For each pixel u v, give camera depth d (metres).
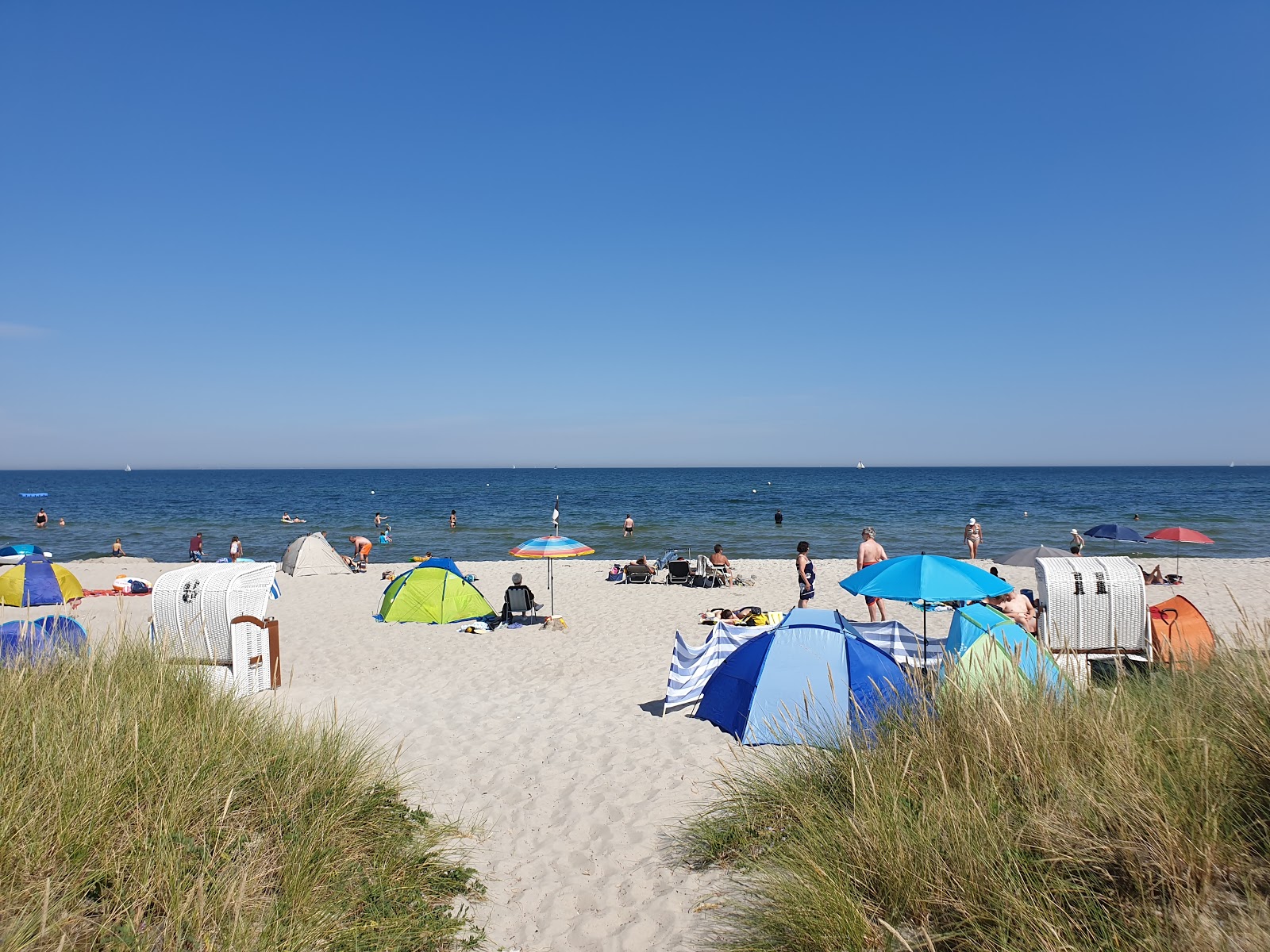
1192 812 3.20
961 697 4.56
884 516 45.41
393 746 7.02
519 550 14.05
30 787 3.40
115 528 41.62
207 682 5.54
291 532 38.84
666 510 52.03
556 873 4.64
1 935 2.71
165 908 3.15
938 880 3.25
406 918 3.69
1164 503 55.28
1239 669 4.24
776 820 4.51
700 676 8.37
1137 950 2.70
